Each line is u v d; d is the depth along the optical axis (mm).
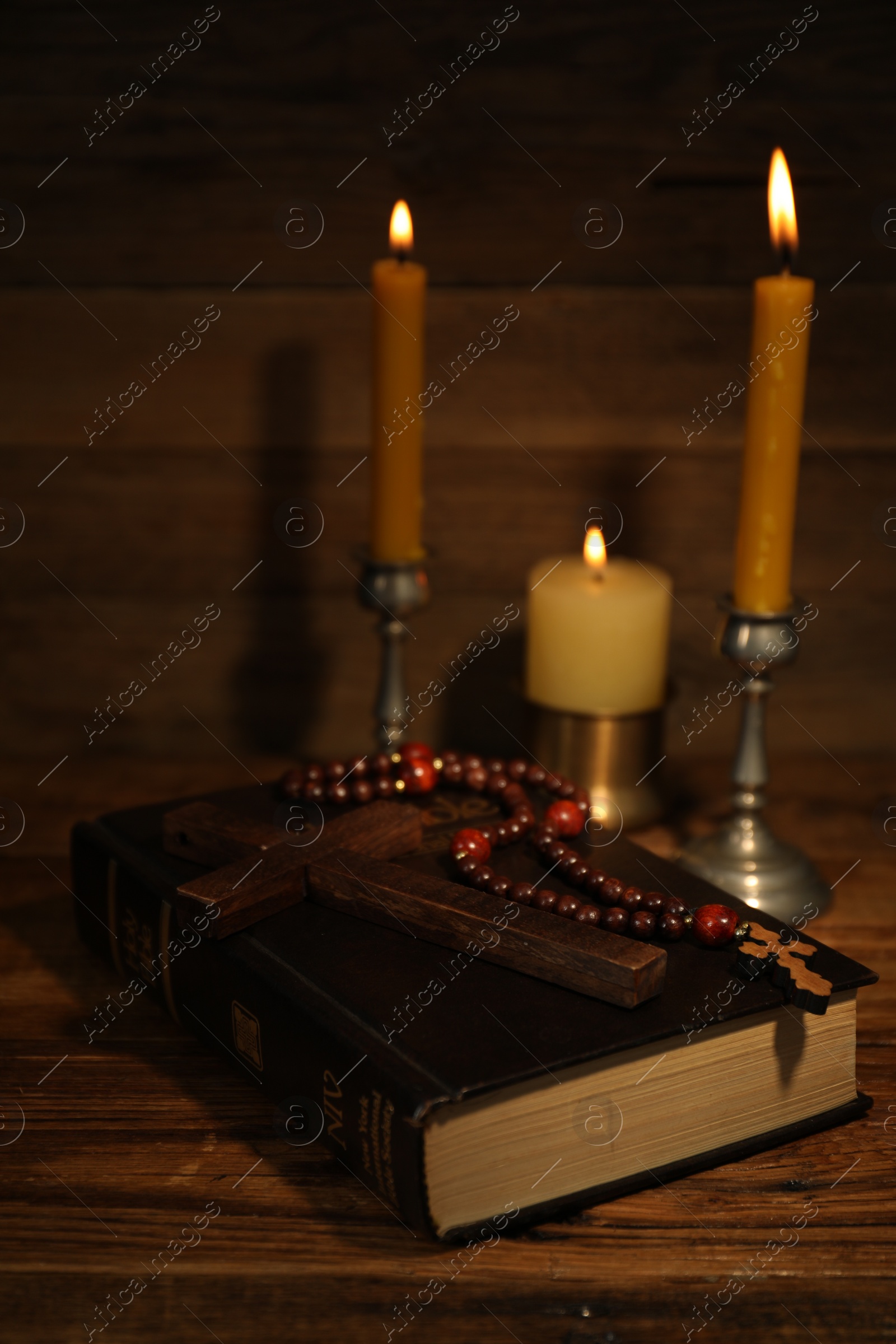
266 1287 1122
